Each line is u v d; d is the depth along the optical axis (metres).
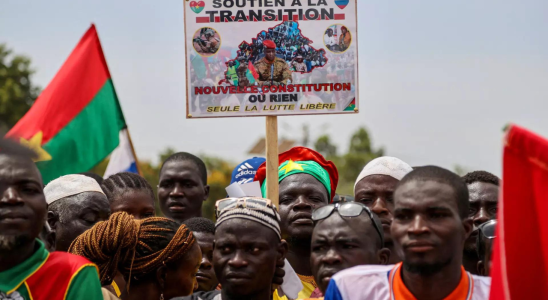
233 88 6.74
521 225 3.89
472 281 4.46
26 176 4.46
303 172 6.84
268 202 5.25
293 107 6.74
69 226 6.04
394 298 4.45
